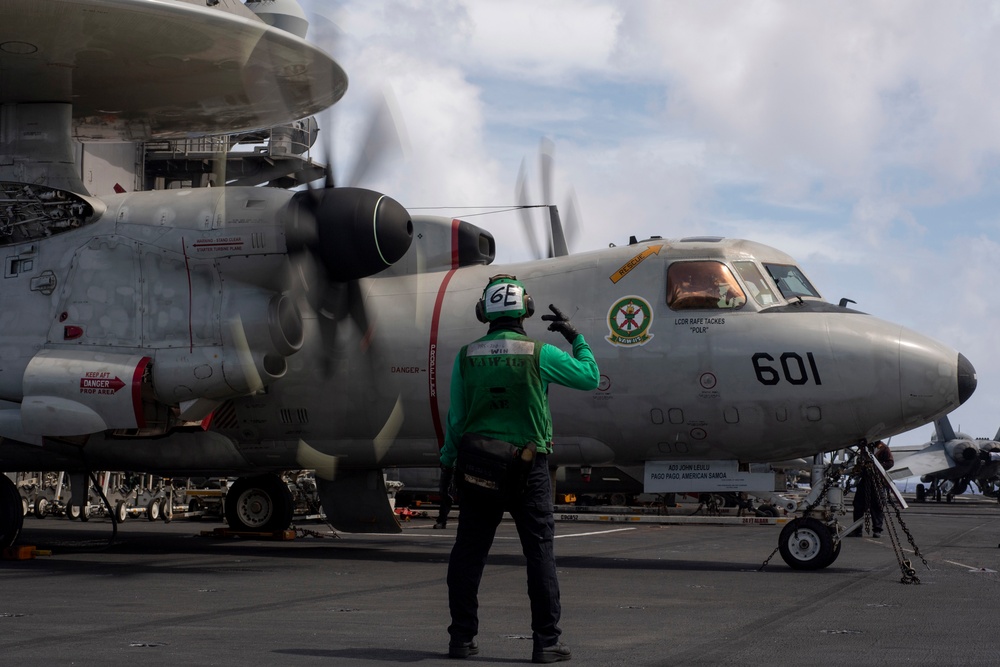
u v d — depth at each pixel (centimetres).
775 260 1267
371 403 1321
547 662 520
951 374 1148
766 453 1212
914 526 2370
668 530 2112
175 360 1175
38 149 1326
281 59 1284
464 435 539
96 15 1102
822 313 1202
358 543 1586
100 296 1212
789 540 1131
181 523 2145
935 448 5578
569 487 2473
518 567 1164
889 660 529
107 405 1162
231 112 1532
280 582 977
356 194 1142
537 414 539
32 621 678
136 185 2464
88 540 1570
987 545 1627
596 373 555
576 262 1298
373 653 550
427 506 2891
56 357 1193
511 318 560
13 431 1233
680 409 1205
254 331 1163
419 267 1317
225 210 1185
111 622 674
